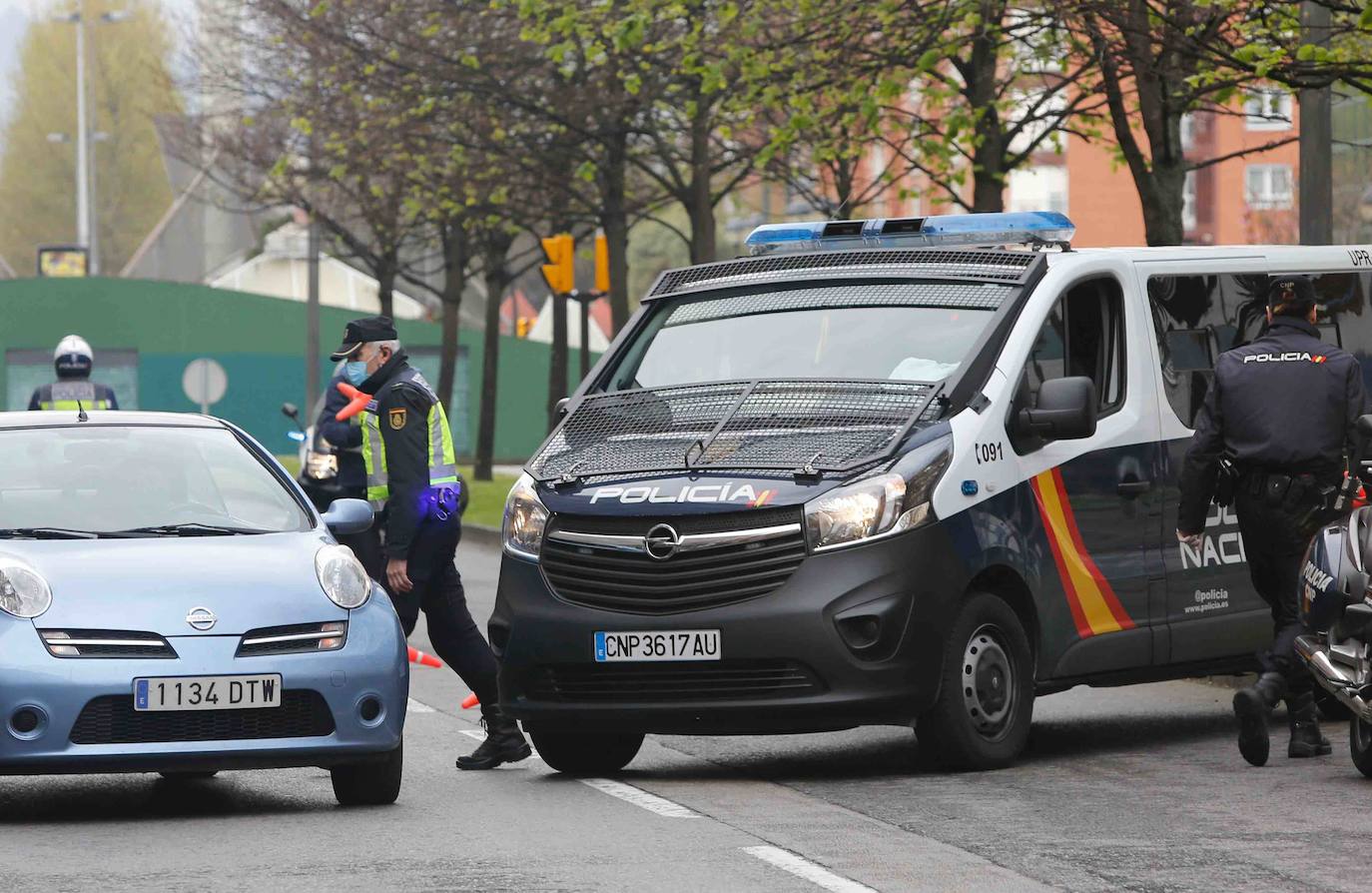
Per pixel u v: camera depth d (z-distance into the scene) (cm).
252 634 2203
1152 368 2766
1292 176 17788
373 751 2252
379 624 2288
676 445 2553
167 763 2159
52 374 17450
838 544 2395
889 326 2639
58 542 2322
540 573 2522
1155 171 4753
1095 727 2977
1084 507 2645
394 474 2678
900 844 2017
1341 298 3077
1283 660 2528
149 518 2427
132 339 17450
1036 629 2578
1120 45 4416
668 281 2850
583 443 2627
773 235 2959
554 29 5953
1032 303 2631
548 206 8106
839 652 2377
